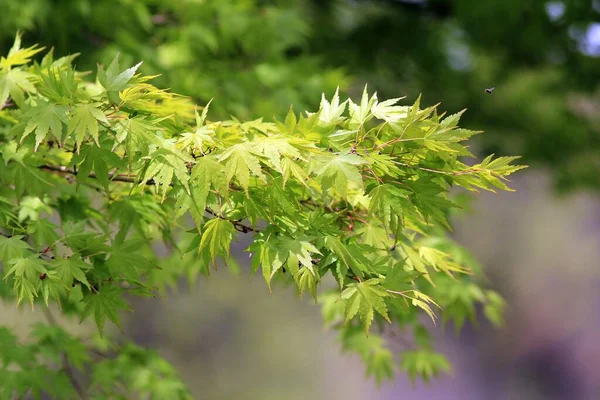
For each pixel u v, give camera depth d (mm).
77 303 4676
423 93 8711
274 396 24766
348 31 8797
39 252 2814
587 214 32625
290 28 5949
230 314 24500
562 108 9375
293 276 2486
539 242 32688
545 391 30719
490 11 7895
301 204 2885
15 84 2932
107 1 5453
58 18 5387
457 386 30156
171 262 4742
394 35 8625
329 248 2578
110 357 4723
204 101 5219
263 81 5547
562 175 9820
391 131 2543
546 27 8242
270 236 2576
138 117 2582
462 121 8914
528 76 9508
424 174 2619
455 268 3193
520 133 9258
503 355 31062
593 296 31891
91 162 2598
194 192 2445
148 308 23062
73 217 3414
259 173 2328
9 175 3115
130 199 3414
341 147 2525
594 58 8633
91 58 5418
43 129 2512
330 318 4930
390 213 2529
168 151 2447
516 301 32219
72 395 4215
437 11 8508
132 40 5418
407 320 4691
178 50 5492
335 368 26500
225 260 2562
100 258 2955
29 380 4105
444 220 2580
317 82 5738
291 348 25656
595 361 30969
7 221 2895
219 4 5703
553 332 31469
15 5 5234
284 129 2584
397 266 2643
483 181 2600
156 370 4711
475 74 9078
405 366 4816
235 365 24328
